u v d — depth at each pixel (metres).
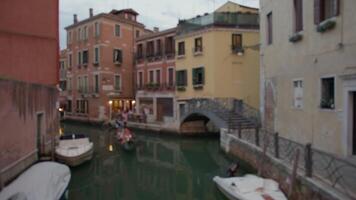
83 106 40.53
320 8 11.70
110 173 16.61
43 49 18.95
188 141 25.45
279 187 10.28
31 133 14.56
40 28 18.98
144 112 33.69
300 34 13.15
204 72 26.94
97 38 37.81
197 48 27.58
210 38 26.39
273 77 16.17
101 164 18.39
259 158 12.92
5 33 17.03
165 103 31.14
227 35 26.25
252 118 21.98
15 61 17.39
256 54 26.58
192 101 25.98
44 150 16.20
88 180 15.34
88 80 39.44
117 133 25.06
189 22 28.39
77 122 40.12
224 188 10.94
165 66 31.44
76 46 41.47
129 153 21.17
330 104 11.46
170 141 25.64
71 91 42.69
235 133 18.39
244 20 26.45
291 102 14.19
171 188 14.12
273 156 11.64
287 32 14.47
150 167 17.86
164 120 30.31
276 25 15.70
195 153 21.33
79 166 16.25
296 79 13.66
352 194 7.02
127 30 39.59
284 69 14.84
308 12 12.61
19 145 12.85
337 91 10.92
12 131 12.09
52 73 19.47
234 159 16.80
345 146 10.50
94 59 38.34
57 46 19.81
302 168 9.58
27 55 18.05
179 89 29.31
